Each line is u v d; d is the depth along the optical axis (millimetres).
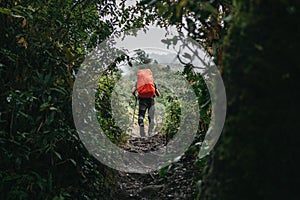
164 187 3771
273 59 1217
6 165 2641
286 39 1209
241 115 1265
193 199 3189
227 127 1338
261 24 1255
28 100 2777
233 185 1269
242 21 1323
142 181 4148
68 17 3500
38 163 2908
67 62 3078
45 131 2703
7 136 2729
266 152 1203
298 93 1188
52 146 2732
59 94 2965
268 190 1192
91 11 4109
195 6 1767
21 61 2879
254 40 1269
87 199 3098
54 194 2789
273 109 1204
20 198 2529
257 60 1238
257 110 1223
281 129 1190
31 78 2879
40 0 3137
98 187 3400
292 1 1203
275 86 1208
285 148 1185
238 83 1321
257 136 1219
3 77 2826
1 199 2557
